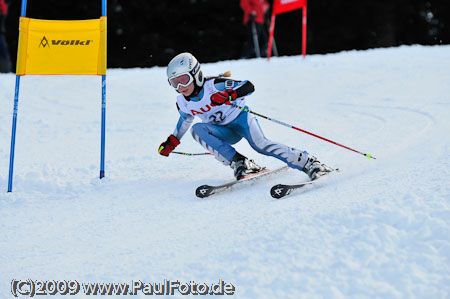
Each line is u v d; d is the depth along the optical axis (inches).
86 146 581.6
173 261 270.2
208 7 2156.7
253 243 270.7
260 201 347.6
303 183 354.9
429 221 256.5
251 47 1435.8
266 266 248.1
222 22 2160.4
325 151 473.4
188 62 372.8
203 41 2164.1
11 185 435.5
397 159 394.6
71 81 981.2
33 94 871.1
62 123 700.7
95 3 2037.4
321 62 1106.1
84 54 458.0
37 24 455.2
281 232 275.6
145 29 2134.6
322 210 296.5
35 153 556.7
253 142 397.7
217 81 383.2
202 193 366.6
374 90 786.2
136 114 749.3
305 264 244.2
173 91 910.4
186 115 413.7
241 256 260.2
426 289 215.2
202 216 336.2
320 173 375.6
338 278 231.3
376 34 2256.4
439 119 536.7
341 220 276.5
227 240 282.4
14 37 1967.3
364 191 317.4
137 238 314.7
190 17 2176.4
